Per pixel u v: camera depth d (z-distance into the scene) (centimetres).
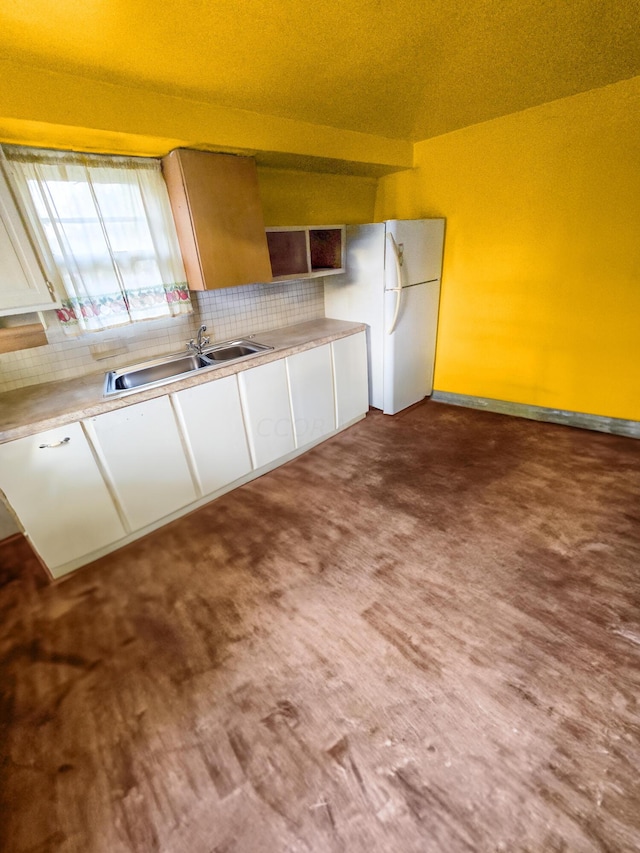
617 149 240
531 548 199
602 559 189
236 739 130
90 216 200
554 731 125
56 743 133
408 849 103
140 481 217
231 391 244
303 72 170
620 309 273
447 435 322
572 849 100
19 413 184
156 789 119
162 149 201
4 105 142
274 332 318
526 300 310
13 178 168
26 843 110
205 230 222
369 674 147
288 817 111
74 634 173
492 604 171
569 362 306
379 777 118
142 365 250
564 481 250
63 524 196
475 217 310
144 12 121
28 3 110
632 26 158
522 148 271
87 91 158
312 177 304
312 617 172
